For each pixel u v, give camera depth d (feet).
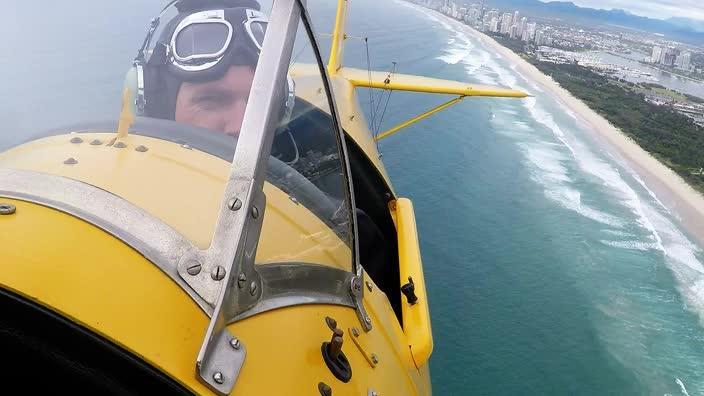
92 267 1.40
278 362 1.64
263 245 1.98
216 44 2.58
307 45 2.34
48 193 1.60
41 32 1.89
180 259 1.53
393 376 2.50
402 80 9.98
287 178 2.51
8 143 1.90
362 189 5.33
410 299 3.73
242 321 1.62
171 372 1.32
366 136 6.30
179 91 2.54
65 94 1.98
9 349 1.29
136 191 1.80
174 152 2.17
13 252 1.36
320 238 2.39
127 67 2.19
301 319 1.90
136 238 1.54
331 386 1.83
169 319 1.40
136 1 2.31
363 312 2.50
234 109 2.56
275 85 1.68
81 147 2.00
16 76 1.88
